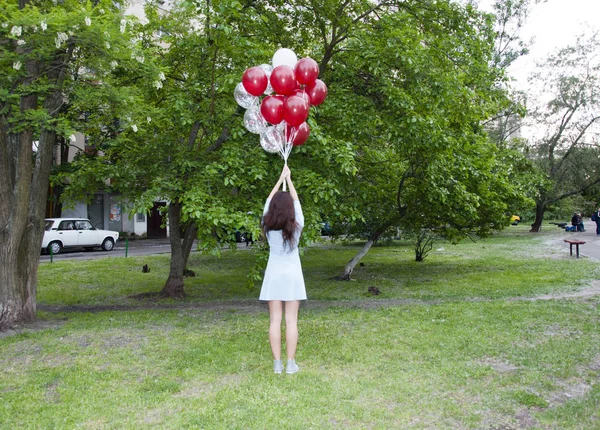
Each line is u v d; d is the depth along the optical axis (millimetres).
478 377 4715
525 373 4801
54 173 12031
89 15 5473
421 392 4336
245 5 9375
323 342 5941
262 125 5848
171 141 8516
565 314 7387
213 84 8141
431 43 9852
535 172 23969
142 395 4305
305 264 16391
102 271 14266
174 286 10195
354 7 9953
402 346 5785
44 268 14758
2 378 4852
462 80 9672
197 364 5145
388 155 11547
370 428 3652
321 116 9023
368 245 13039
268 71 5570
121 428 3670
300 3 9852
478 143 12430
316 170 8203
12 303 6988
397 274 13578
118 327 7000
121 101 6598
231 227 6969
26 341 6223
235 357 5363
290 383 4520
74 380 4699
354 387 4434
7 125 6832
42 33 5598
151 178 8586
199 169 8086
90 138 10000
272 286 4535
